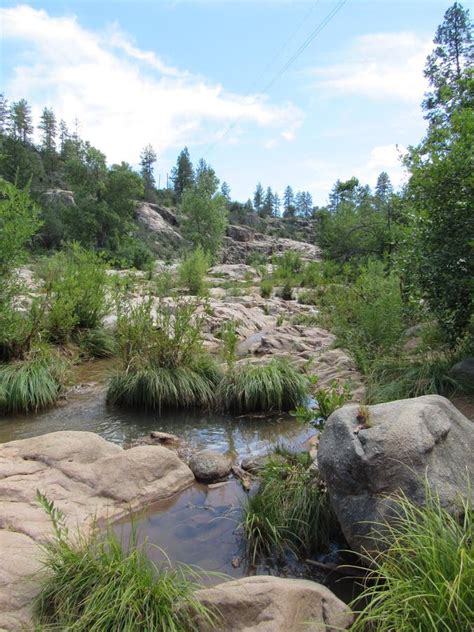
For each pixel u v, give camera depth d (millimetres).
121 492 4367
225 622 2680
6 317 8258
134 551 3064
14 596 2832
